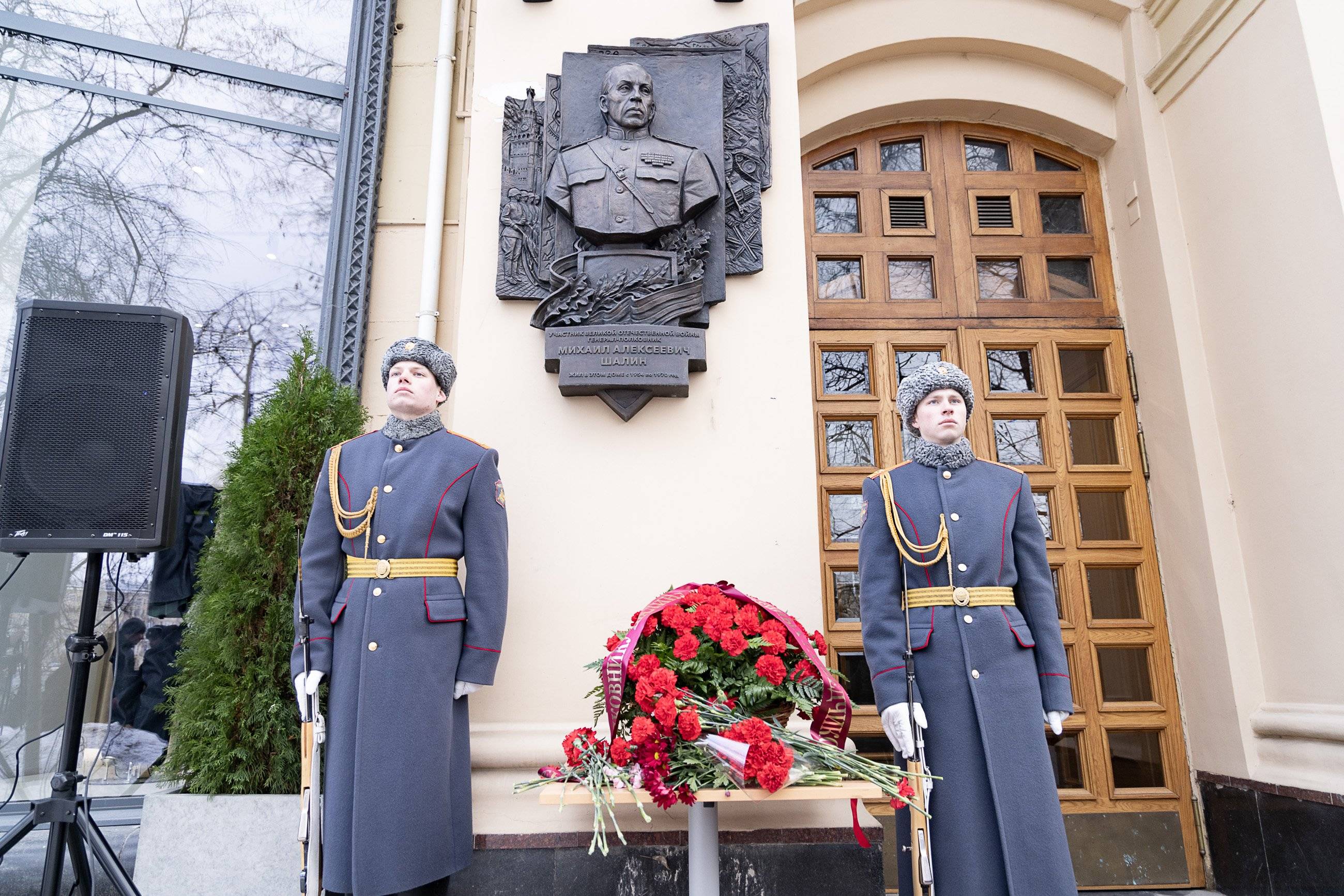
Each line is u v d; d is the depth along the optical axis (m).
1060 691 2.07
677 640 2.01
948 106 4.02
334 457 2.39
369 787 2.04
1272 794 2.90
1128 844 3.21
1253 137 3.18
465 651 2.26
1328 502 2.82
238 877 2.28
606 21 3.20
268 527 2.52
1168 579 3.48
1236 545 3.24
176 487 2.41
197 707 2.41
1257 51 3.16
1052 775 2.01
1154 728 3.37
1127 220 3.84
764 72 3.12
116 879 2.09
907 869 2.13
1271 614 3.07
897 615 2.15
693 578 2.70
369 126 3.74
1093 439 3.72
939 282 3.85
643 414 2.83
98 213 3.52
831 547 3.51
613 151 2.91
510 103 3.06
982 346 3.77
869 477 2.34
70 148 3.53
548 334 2.79
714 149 2.99
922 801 1.92
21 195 3.45
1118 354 3.79
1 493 2.26
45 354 2.35
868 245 3.89
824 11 3.89
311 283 3.65
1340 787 2.64
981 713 2.00
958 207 3.96
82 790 3.04
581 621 2.66
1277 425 3.05
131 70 3.65
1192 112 3.54
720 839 2.41
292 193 3.72
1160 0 3.70
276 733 2.43
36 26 3.54
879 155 4.06
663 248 2.90
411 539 2.25
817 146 4.04
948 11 3.93
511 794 2.47
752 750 1.80
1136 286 3.76
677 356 2.76
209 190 3.65
